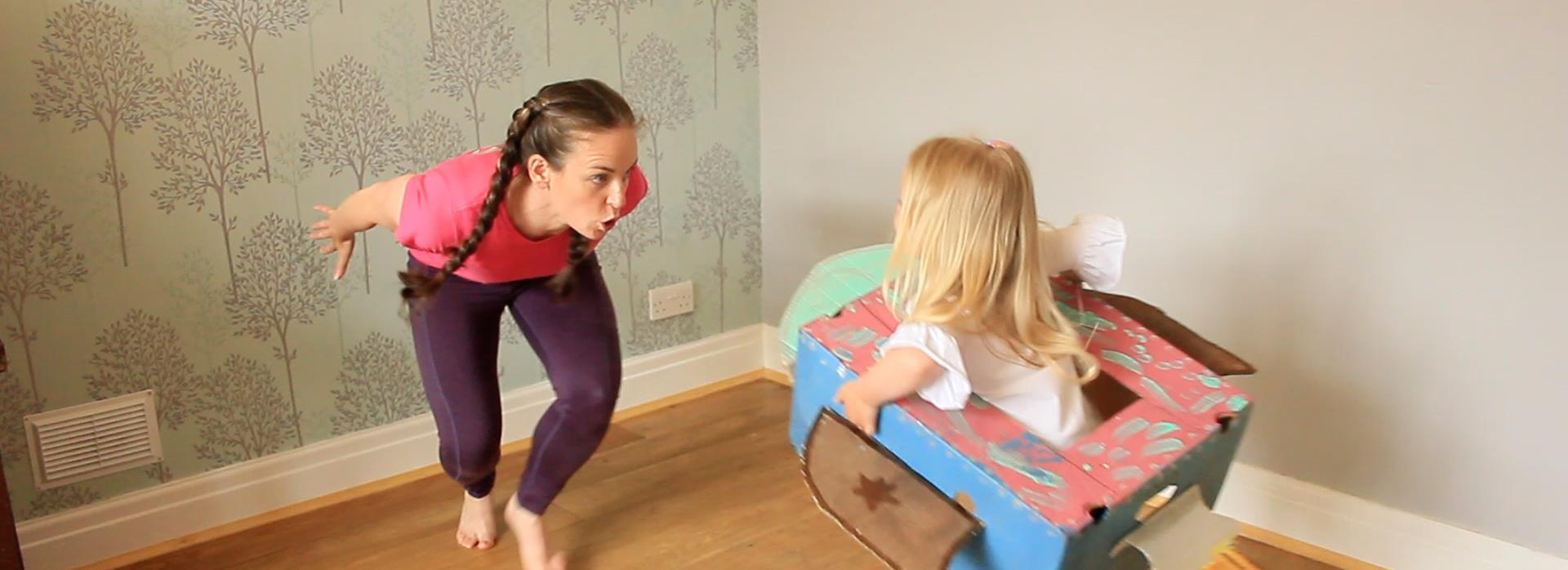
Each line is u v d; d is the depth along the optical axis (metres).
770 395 2.86
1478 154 1.71
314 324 2.18
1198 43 1.98
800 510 2.17
